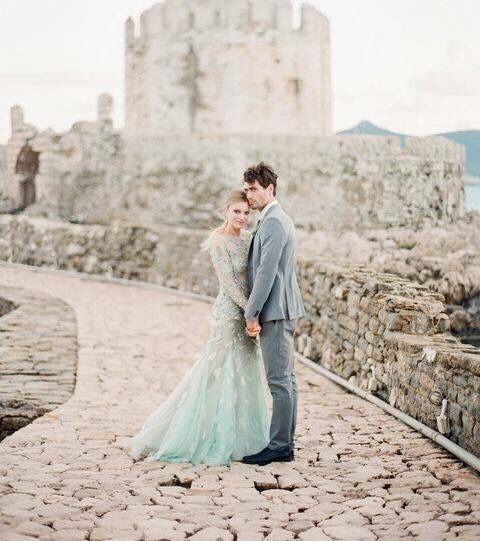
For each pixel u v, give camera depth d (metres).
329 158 26.92
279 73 31.64
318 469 5.64
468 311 15.58
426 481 5.33
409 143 28.73
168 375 9.55
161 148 28.14
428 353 6.75
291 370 5.91
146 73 32.56
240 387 5.92
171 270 19.30
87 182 29.95
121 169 29.12
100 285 19.69
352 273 9.69
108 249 21.02
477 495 5.02
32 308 14.66
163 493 5.10
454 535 4.32
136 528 4.45
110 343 11.57
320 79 32.78
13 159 32.66
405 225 28.44
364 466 5.70
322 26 32.69
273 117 31.69
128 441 6.41
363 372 8.48
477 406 5.74
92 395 8.31
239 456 5.84
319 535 4.36
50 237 22.53
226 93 31.20
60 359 10.17
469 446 5.85
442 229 24.67
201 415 5.83
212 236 6.03
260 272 5.67
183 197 27.62
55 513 4.64
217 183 26.92
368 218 27.53
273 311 5.75
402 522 4.54
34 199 33.31
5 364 9.74
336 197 27.05
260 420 5.98
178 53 31.66
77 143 30.12
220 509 4.80
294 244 5.92
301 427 6.90
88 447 6.20
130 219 28.64
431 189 29.55
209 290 17.77
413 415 7.01
